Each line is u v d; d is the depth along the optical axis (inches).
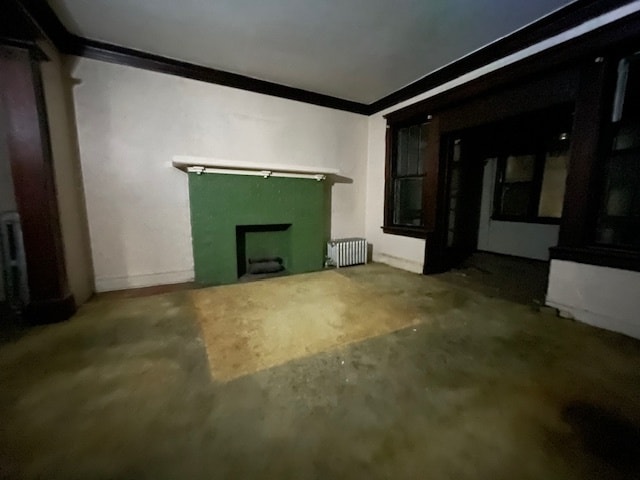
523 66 99.8
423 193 152.1
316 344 77.7
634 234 86.0
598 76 84.0
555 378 61.9
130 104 116.8
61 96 101.3
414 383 60.9
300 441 45.8
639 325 79.0
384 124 170.4
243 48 111.0
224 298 113.9
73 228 104.8
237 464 41.6
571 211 93.0
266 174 140.9
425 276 148.6
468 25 95.3
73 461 41.9
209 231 131.8
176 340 79.4
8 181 97.9
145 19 93.1
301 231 156.4
